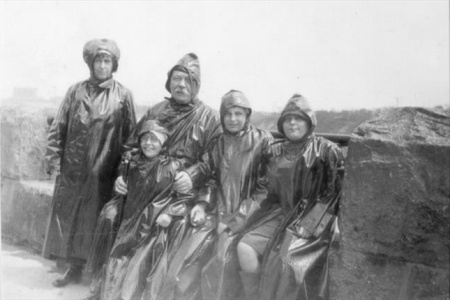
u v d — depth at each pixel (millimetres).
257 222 2947
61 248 3701
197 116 3328
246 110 3051
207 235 3047
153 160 3203
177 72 3322
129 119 3701
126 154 3562
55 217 3740
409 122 2629
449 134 2508
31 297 3395
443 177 2438
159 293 3053
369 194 2582
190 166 3250
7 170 4457
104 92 3633
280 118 2840
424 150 2475
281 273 2666
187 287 3014
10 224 4367
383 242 2561
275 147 3002
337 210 2789
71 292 3494
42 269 3848
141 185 3191
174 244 3105
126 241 3188
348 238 2639
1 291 3457
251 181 3035
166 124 3363
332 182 2773
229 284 2906
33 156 4445
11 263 3938
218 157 3100
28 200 4242
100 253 3404
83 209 3648
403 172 2510
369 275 2592
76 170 3643
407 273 2516
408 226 2508
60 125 3709
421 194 2479
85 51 3650
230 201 3023
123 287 3080
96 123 3594
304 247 2699
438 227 2455
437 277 2451
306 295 2707
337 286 2664
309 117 2785
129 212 3234
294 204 2830
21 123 4398
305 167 2777
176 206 3141
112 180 3686
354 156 2625
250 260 2828
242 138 3053
